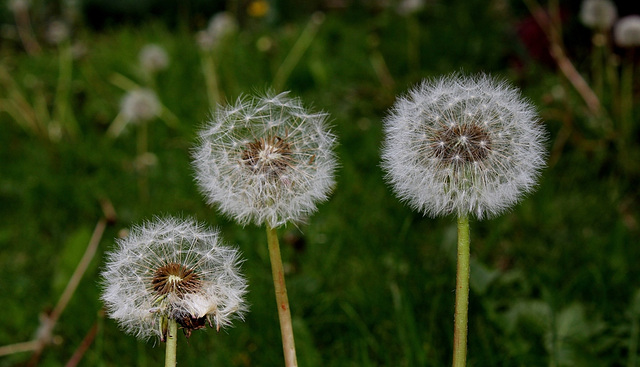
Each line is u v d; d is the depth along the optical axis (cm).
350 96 114
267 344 67
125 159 106
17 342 71
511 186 55
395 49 131
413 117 56
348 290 71
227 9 199
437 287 69
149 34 162
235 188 55
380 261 73
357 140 101
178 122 111
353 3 163
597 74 104
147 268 54
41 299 74
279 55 135
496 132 55
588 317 67
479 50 127
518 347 64
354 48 135
